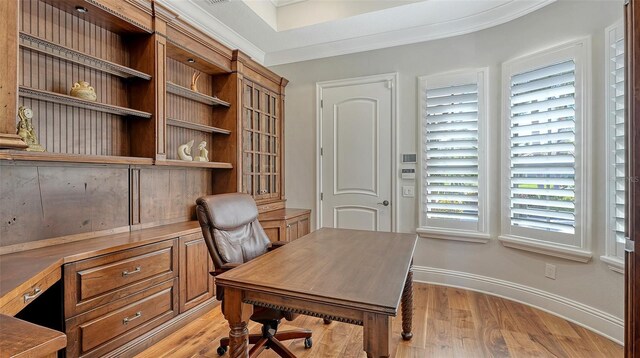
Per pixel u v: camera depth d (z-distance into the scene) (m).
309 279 1.32
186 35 2.73
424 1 2.86
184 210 3.00
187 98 3.06
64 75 2.10
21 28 1.86
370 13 3.07
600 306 2.31
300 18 3.34
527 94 2.80
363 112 3.74
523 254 2.88
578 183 2.45
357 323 1.13
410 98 3.51
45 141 1.99
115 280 1.91
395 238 2.11
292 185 4.14
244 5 2.93
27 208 1.87
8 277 1.35
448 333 2.32
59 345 0.64
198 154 3.16
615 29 2.20
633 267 1.13
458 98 3.24
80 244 1.97
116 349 1.91
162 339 2.22
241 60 3.37
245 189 3.47
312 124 4.02
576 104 2.46
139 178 2.55
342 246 1.89
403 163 3.54
